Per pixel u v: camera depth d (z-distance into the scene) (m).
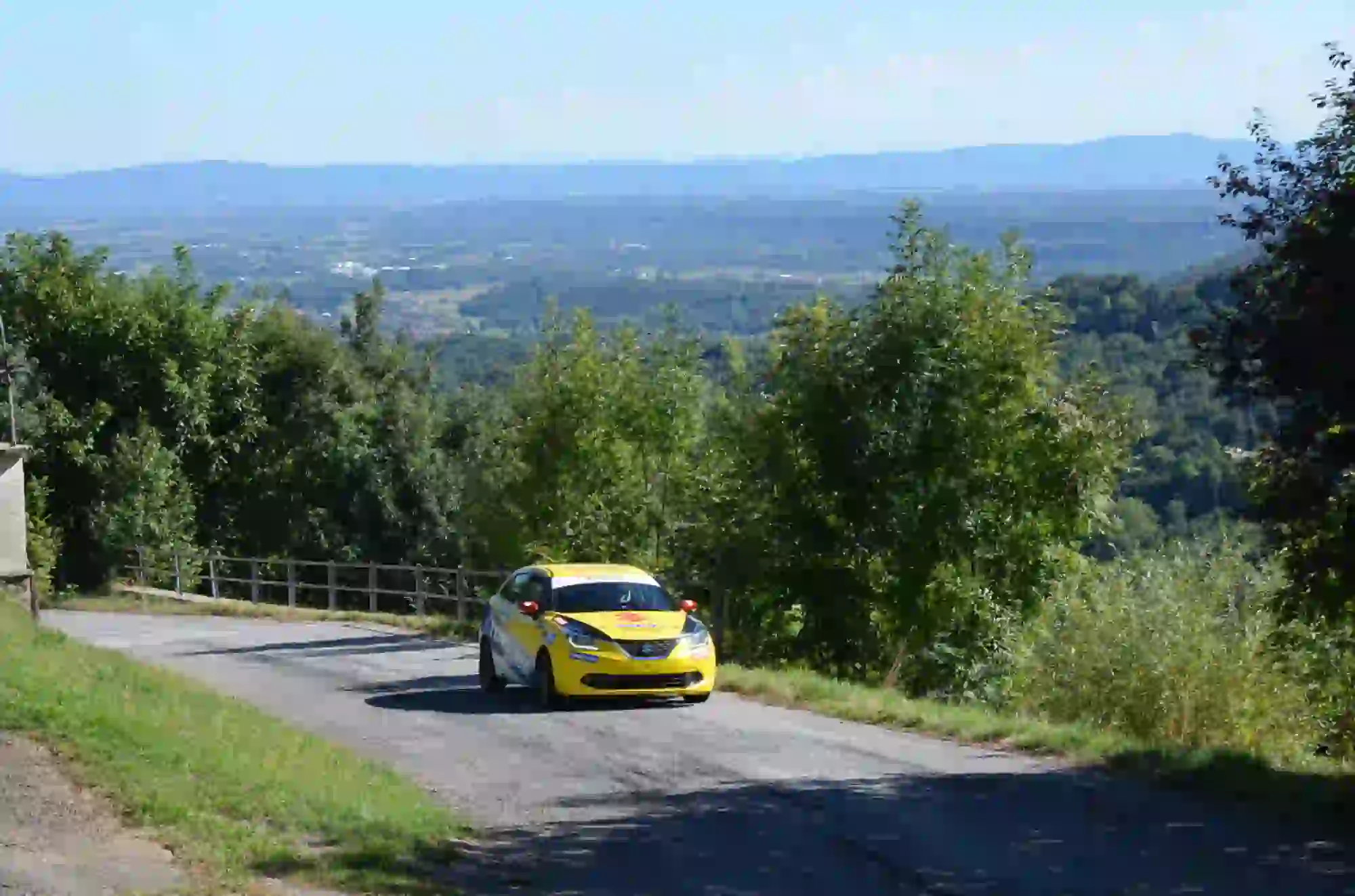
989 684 25.56
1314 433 11.77
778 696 19.34
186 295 53.97
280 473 55.41
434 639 30.05
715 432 27.94
